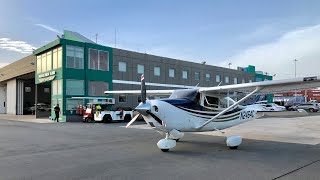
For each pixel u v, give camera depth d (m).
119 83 33.16
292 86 10.45
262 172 7.14
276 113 13.43
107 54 32.12
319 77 9.00
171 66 39.09
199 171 7.23
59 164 8.04
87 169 7.44
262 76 56.84
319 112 45.19
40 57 33.22
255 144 11.87
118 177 6.67
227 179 6.51
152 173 7.04
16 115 41.59
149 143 12.18
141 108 9.76
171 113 10.21
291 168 7.57
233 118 12.23
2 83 50.94
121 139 13.52
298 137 14.19
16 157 9.09
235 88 10.67
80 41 31.23
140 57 35.44
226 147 11.00
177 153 9.76
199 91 11.04
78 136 14.75
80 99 29.59
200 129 11.16
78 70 29.64
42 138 13.95
